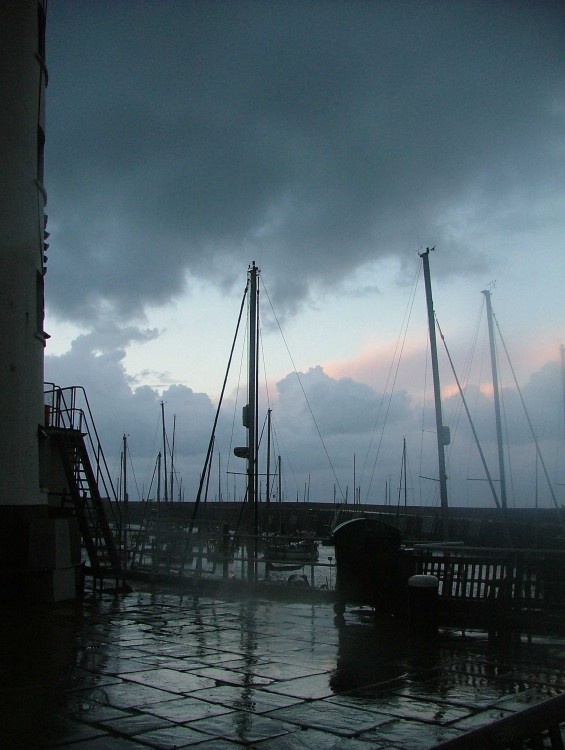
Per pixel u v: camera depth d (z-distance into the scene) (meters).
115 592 16.98
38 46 17.81
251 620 13.24
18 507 15.22
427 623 11.36
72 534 17.11
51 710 7.44
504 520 40.75
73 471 18.64
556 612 11.82
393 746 6.37
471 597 12.37
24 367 15.81
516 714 3.77
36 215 16.72
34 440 15.98
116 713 7.34
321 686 8.47
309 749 6.27
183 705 7.64
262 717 7.22
